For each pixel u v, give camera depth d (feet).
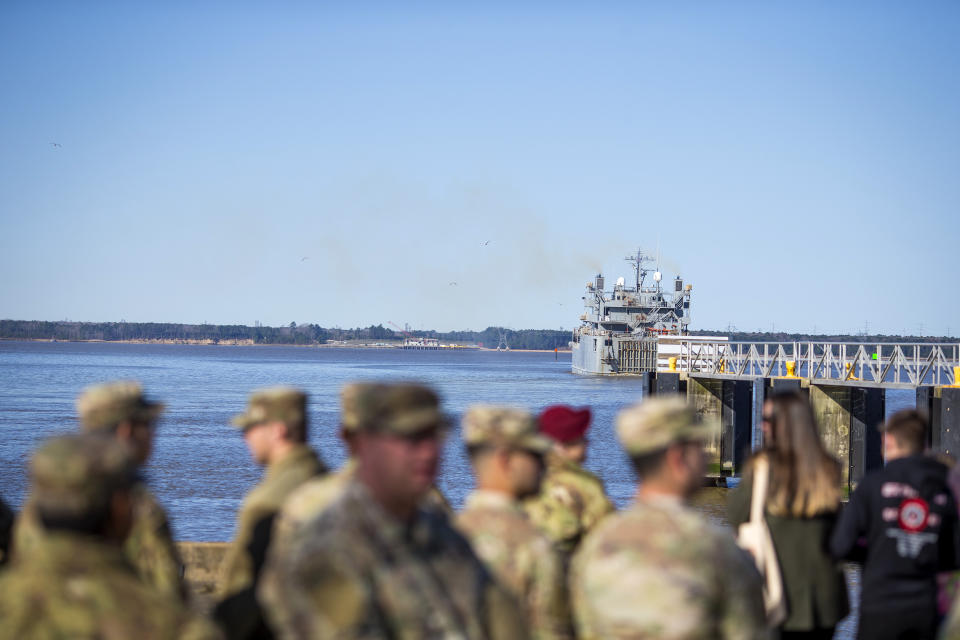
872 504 39.70
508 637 20.36
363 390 20.31
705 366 249.96
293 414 32.17
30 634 18.49
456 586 20.11
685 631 22.71
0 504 34.53
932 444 162.71
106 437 20.80
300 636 18.90
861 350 197.16
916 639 39.34
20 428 336.49
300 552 19.19
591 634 24.11
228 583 30.94
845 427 201.67
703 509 181.98
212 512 174.60
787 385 204.03
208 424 368.48
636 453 24.82
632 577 23.06
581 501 34.71
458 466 238.48
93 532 19.85
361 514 19.65
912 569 39.24
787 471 38.81
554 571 27.07
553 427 35.70
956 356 172.86
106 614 18.76
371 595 18.81
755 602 23.94
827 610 39.17
